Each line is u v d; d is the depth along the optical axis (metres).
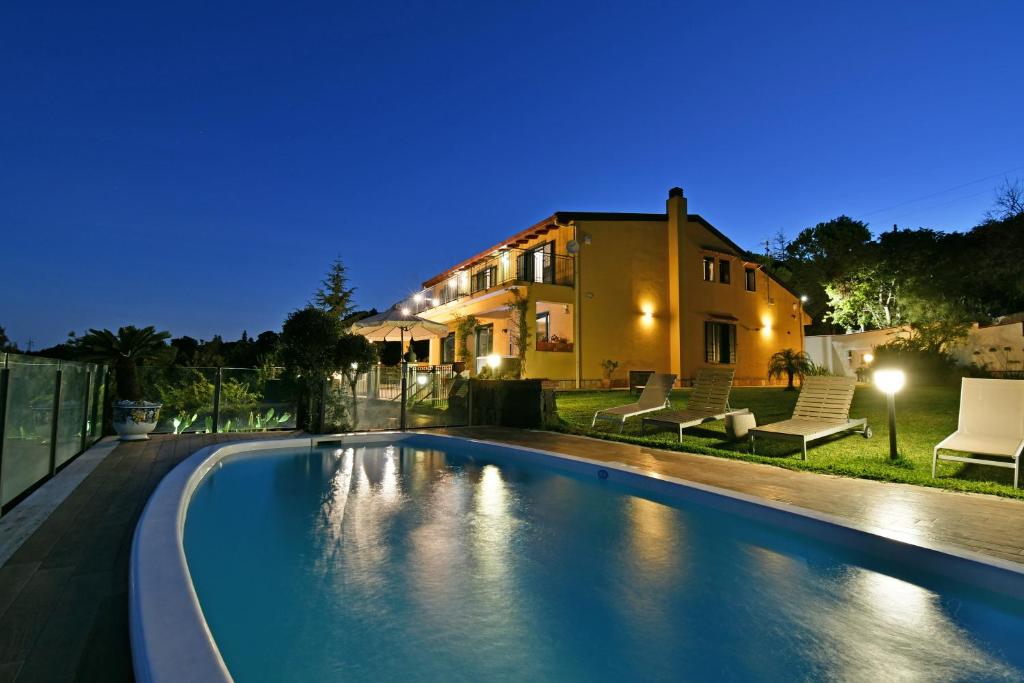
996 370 16.73
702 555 4.04
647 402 10.29
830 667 2.53
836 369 25.11
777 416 9.95
